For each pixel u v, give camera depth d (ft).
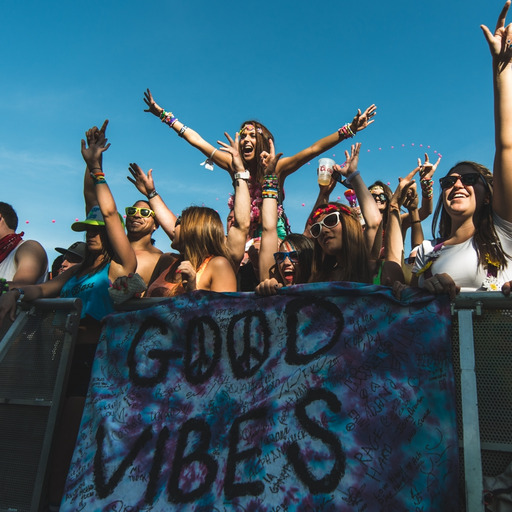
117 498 8.66
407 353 7.91
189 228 11.09
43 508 9.59
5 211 14.03
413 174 12.86
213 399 8.86
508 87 9.05
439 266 9.35
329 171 14.82
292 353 8.58
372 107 14.94
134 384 9.61
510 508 6.98
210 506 7.97
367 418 7.72
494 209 9.06
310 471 7.63
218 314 9.38
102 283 11.22
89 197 15.53
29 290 11.16
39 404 10.09
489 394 7.54
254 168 15.79
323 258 10.88
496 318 7.74
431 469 7.20
